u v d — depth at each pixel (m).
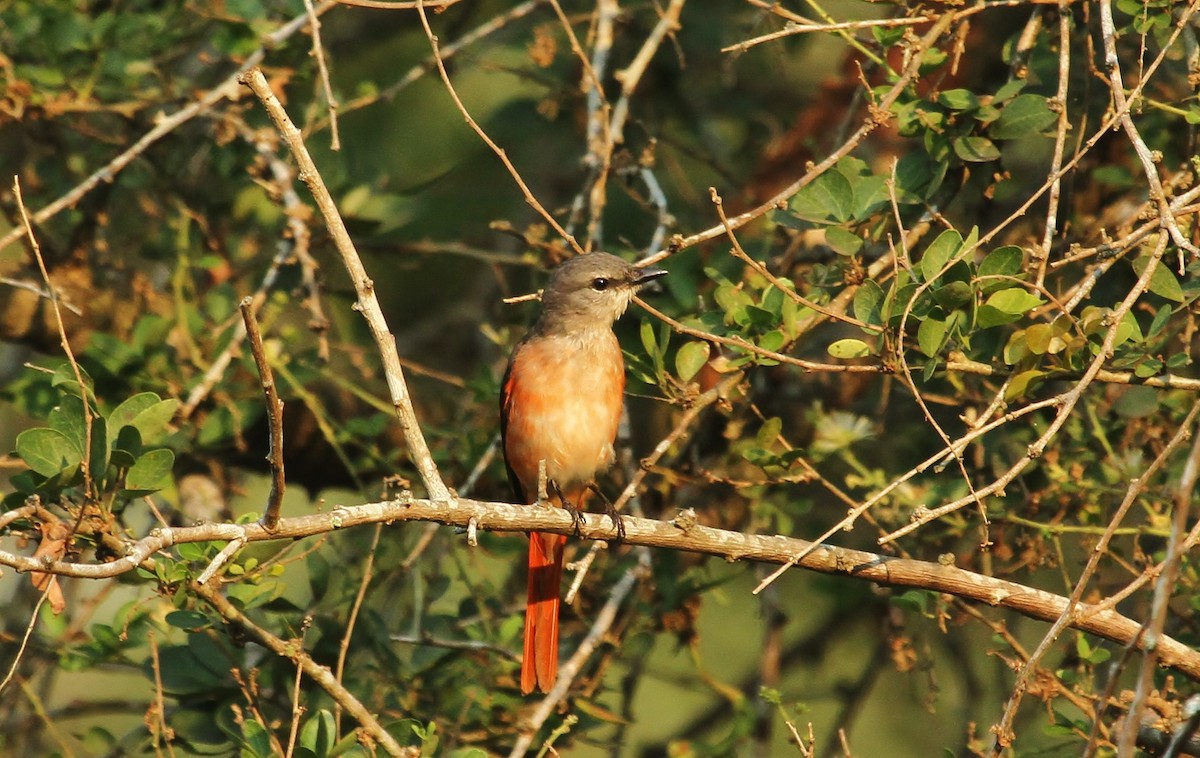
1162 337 9.18
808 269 10.64
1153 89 10.91
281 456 7.10
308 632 10.49
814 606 16.38
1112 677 6.79
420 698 10.73
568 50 14.19
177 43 12.60
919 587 8.59
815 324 9.52
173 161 12.93
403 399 8.21
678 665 15.96
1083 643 9.36
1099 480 10.42
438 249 13.31
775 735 15.96
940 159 9.66
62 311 12.45
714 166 13.70
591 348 11.19
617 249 12.54
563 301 11.17
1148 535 10.68
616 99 14.25
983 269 8.41
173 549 9.34
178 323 12.20
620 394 11.34
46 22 12.04
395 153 16.38
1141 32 8.99
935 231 11.28
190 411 10.96
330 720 8.73
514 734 10.62
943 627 9.43
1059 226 11.12
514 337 13.38
